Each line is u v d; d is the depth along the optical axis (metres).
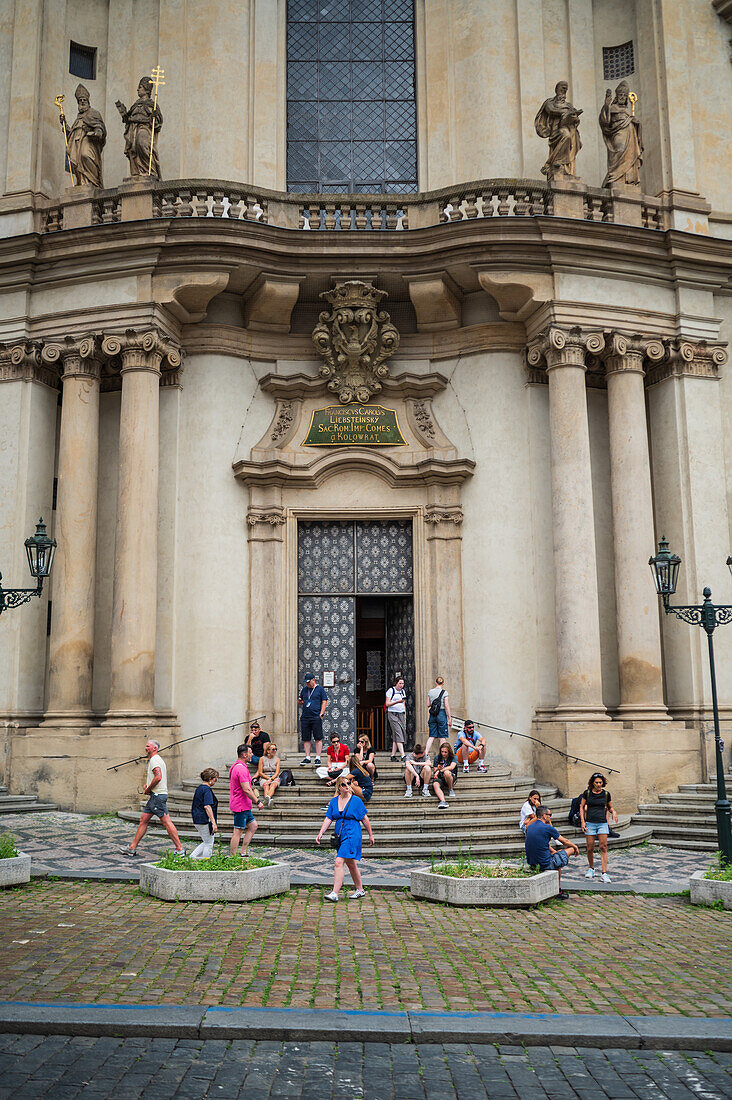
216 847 13.44
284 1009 7.27
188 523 19.66
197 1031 6.89
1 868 11.67
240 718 19.34
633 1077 6.39
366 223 19.59
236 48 21.14
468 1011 7.37
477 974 8.37
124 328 18.84
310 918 10.41
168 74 21.08
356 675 20.44
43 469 19.84
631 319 19.48
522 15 21.28
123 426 18.69
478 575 19.86
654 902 11.79
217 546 19.66
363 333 19.84
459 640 19.77
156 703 19.05
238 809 13.38
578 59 21.70
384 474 20.31
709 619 13.63
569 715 17.98
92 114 19.75
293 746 19.45
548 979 8.26
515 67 21.19
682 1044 6.89
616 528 19.14
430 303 19.84
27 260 19.12
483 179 20.00
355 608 20.48
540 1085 6.23
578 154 21.44
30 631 19.19
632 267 19.44
